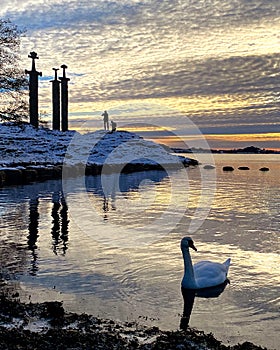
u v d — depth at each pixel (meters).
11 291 10.22
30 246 14.77
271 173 62.97
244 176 56.19
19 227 18.22
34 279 11.16
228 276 11.73
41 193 31.00
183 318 8.89
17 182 37.22
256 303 9.77
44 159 49.12
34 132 59.38
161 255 13.85
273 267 12.62
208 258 13.73
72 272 11.80
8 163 42.19
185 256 10.70
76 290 10.39
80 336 7.42
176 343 7.33
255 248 15.04
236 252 14.47
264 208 25.44
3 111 37.12
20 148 52.00
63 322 8.23
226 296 10.17
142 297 10.00
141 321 8.62
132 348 7.09
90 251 14.20
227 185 42.22
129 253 14.01
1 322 8.12
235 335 8.16
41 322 8.22
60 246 14.81
